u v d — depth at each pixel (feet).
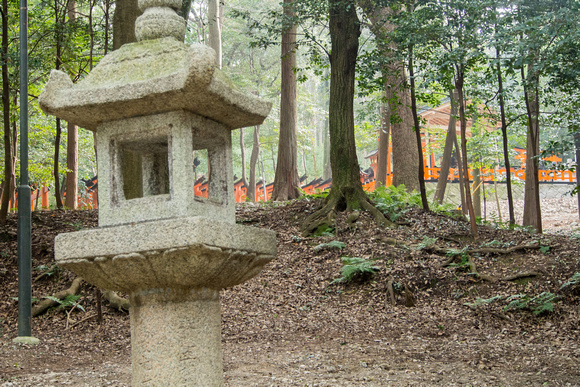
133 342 12.49
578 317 28.96
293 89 60.54
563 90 43.24
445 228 41.16
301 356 25.36
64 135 76.54
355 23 45.96
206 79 11.02
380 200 46.06
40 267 37.40
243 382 20.85
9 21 48.73
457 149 61.36
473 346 26.35
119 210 12.12
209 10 79.61
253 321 31.83
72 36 49.34
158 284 11.96
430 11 40.24
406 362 23.98
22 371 23.52
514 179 90.84
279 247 41.16
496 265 35.29
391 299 33.12
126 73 12.19
